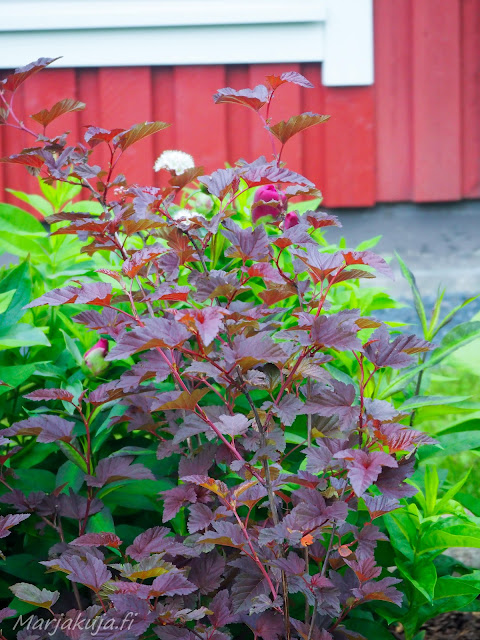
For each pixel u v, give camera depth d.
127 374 1.14
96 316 1.21
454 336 1.67
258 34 4.05
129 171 4.05
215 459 1.32
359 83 4.12
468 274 4.39
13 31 3.99
